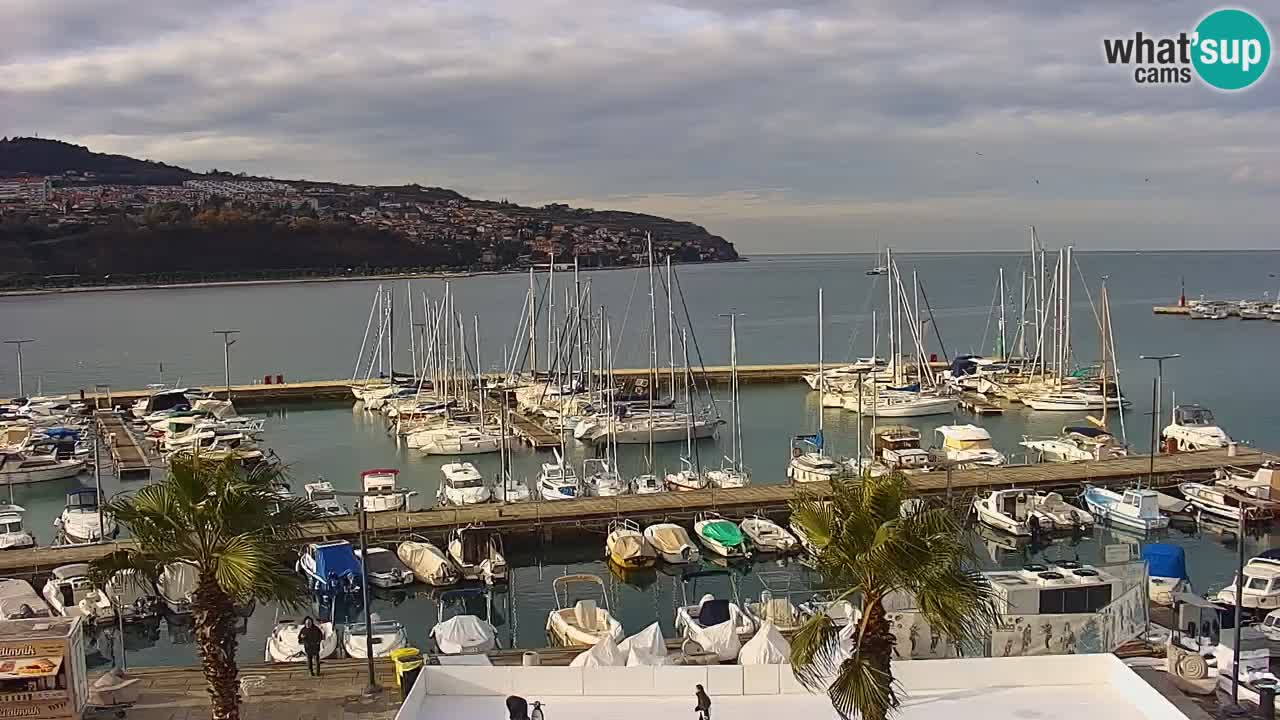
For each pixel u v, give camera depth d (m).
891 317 104.56
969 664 23.48
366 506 59.34
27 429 82.94
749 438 84.62
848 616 28.69
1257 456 66.06
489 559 48.75
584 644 36.81
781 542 51.44
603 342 138.12
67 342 164.88
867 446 79.38
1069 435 75.19
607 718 22.38
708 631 34.31
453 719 22.41
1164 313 191.12
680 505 57.06
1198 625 31.06
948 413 93.19
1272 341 145.25
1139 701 22.62
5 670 24.59
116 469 74.75
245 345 160.50
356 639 37.00
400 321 192.75
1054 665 23.62
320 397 108.81
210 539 19.14
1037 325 113.94
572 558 54.09
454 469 66.31
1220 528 55.94
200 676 28.84
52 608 43.62
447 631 37.81
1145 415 90.94
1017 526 53.91
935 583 16.47
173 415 88.69
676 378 114.69
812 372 114.94
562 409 83.00
